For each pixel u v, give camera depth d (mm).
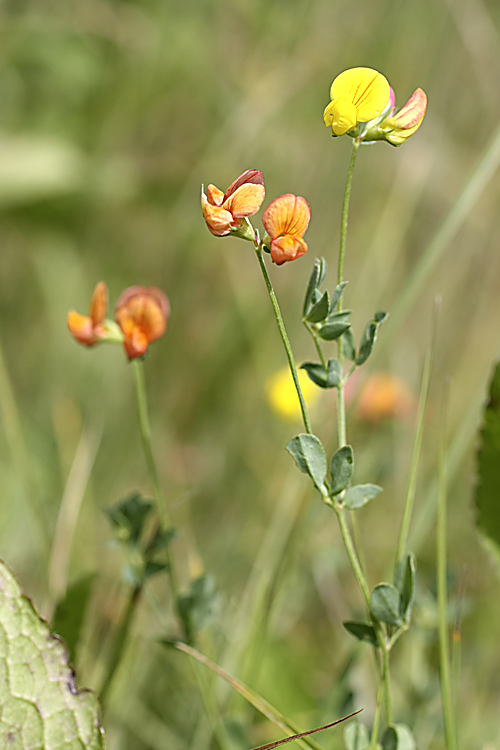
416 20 1190
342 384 557
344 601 771
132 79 1206
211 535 892
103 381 1113
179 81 1187
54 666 550
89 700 550
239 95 1162
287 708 649
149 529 817
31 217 1083
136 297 589
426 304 1123
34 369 1139
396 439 875
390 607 555
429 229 1145
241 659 636
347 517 839
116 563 760
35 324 1182
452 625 630
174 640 594
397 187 1117
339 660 682
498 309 1084
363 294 1062
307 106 1187
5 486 848
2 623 548
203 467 1000
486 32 1146
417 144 1146
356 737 567
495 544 612
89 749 548
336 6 1203
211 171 1151
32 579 770
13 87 1176
